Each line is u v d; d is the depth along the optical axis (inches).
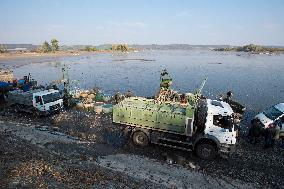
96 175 464.8
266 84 1881.2
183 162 585.0
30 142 647.8
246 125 875.4
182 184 490.6
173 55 6141.7
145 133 650.8
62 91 1197.1
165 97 743.1
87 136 733.3
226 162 596.4
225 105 638.5
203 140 600.1
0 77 1491.1
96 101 1135.6
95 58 4648.1
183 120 604.1
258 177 537.6
